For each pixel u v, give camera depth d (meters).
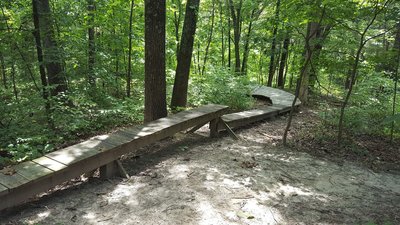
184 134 5.93
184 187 3.51
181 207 3.03
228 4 13.80
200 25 14.49
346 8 4.74
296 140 5.77
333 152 5.12
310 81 7.56
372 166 4.52
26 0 6.59
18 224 2.64
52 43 6.36
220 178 3.81
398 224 2.88
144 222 2.74
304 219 2.92
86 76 7.27
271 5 11.79
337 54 6.62
